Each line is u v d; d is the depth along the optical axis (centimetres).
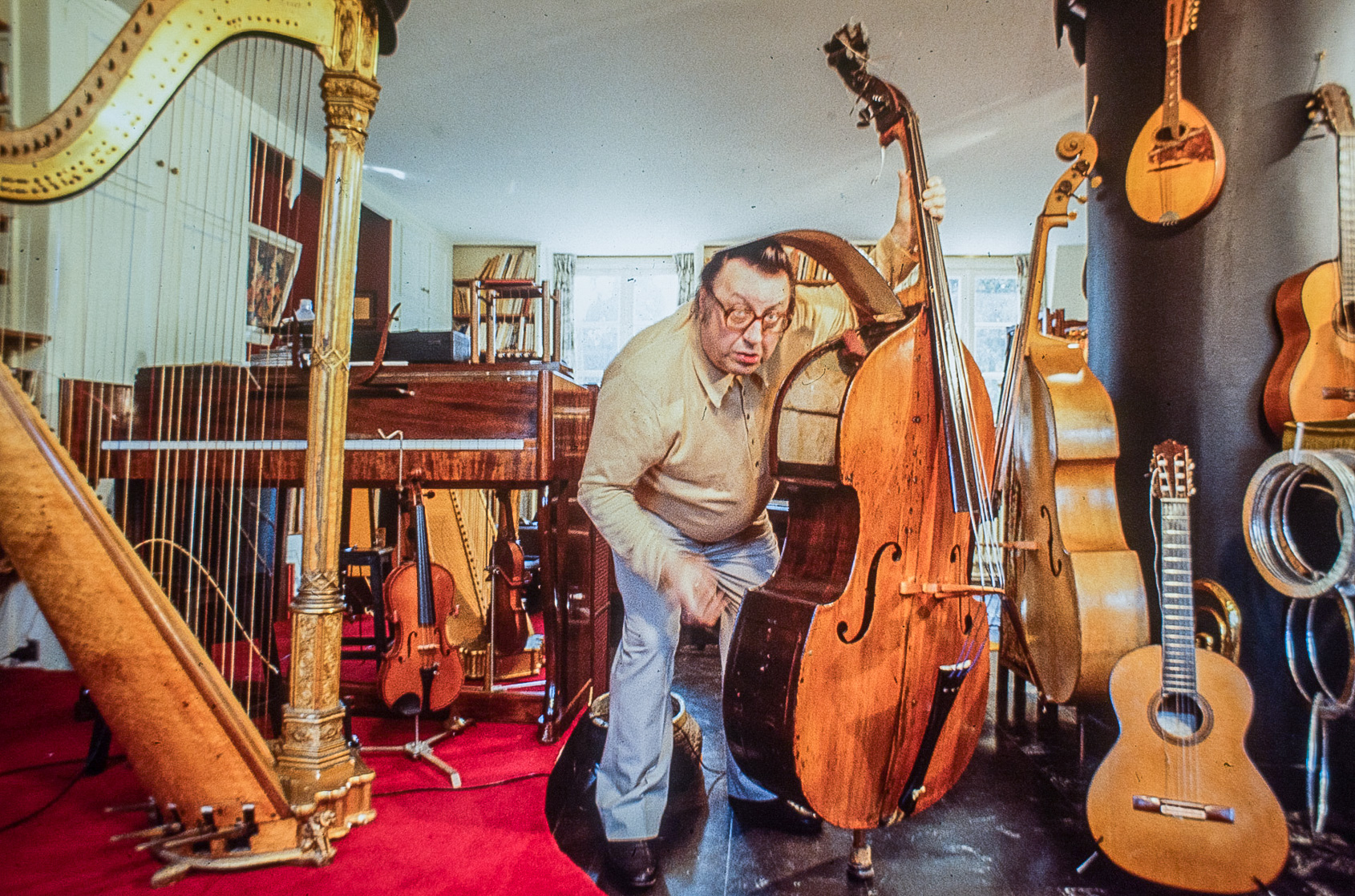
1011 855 177
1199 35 240
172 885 141
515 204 707
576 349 862
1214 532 234
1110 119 262
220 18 141
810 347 174
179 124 370
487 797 183
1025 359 223
